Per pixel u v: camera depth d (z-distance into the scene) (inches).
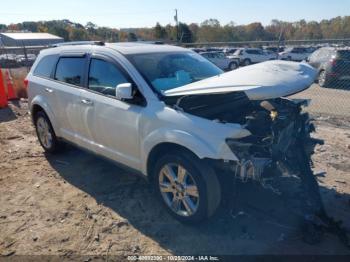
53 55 202.5
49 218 147.3
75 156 217.8
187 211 134.4
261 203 148.3
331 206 151.2
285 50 1184.8
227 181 133.8
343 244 123.5
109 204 157.1
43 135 219.8
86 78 171.6
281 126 131.8
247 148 120.0
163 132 132.3
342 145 226.8
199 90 125.3
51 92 194.7
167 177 138.6
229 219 141.4
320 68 569.3
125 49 162.7
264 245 126.2
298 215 134.6
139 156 147.9
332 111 350.0
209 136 121.4
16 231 138.5
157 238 132.0
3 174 193.6
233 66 1053.2
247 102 150.0
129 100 144.7
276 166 131.2
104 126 160.9
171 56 169.5
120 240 131.5
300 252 122.3
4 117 334.0
